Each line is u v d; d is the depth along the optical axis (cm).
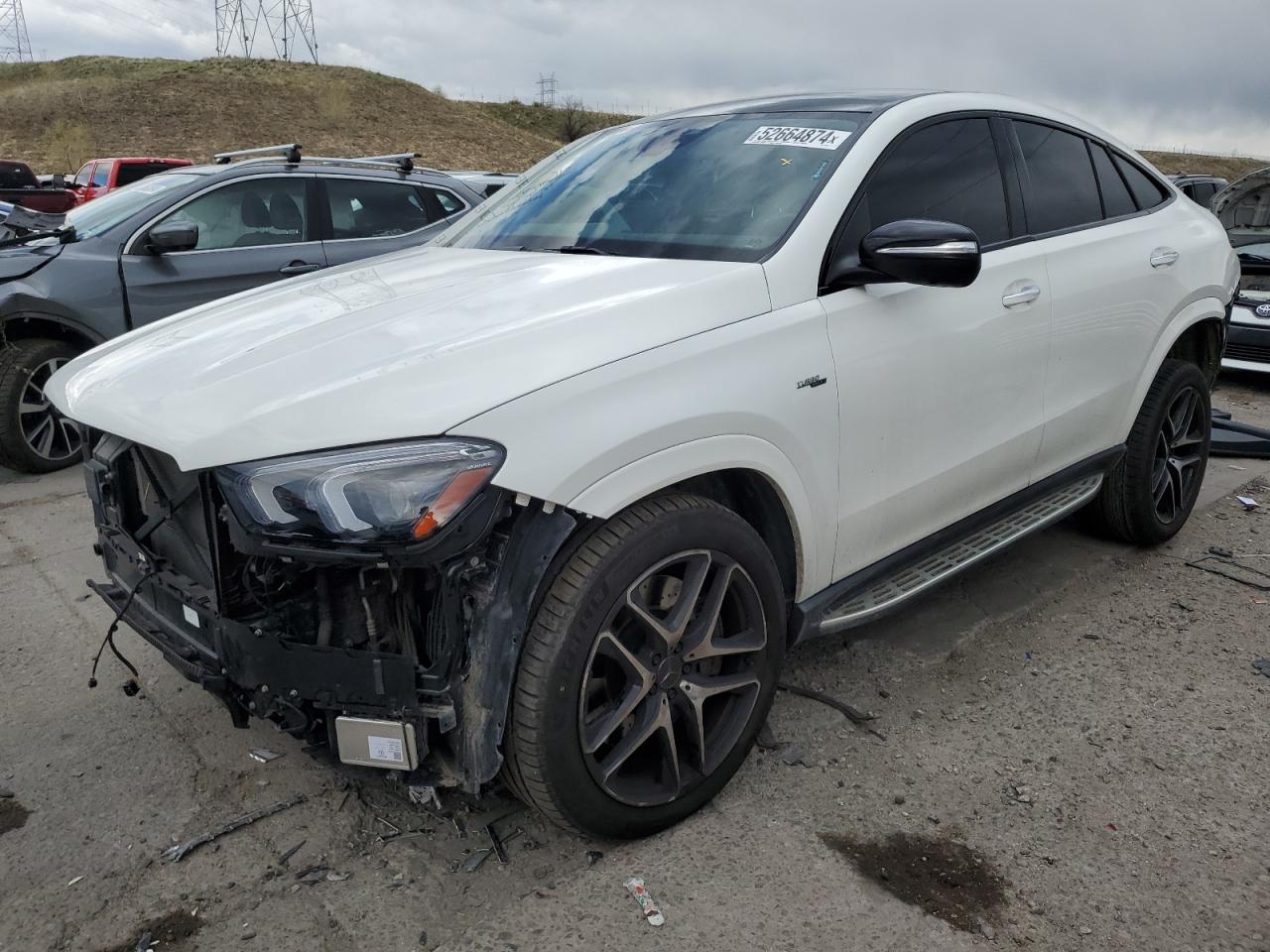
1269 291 820
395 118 5066
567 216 319
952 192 313
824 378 257
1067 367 347
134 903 225
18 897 228
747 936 213
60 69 6134
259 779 271
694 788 247
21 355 546
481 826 250
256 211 638
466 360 212
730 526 239
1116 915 222
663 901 223
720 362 235
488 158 4756
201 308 299
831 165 283
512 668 206
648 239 287
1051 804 262
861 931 215
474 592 206
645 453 217
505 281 265
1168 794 267
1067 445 362
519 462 199
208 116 4569
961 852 242
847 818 254
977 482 322
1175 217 420
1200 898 228
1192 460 444
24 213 640
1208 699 317
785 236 266
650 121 361
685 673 242
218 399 213
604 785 227
